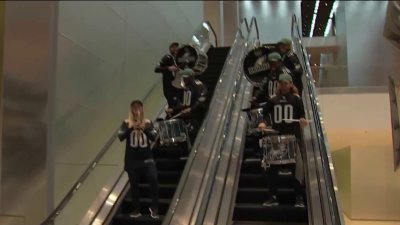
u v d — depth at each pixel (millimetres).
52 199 4820
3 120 4887
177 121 5488
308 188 4168
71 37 6129
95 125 6570
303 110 4352
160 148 5875
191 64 7289
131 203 4711
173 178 5270
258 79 5926
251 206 4352
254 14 12414
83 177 4352
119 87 7688
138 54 8836
